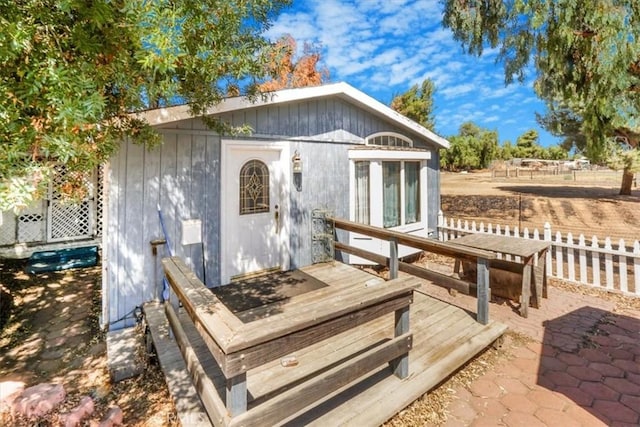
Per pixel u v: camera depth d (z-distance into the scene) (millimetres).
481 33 5863
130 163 4016
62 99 1764
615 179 24703
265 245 5316
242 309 4031
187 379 2688
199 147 4512
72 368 3232
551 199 15086
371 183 6332
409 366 2885
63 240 7699
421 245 4316
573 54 5004
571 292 5023
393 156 6508
